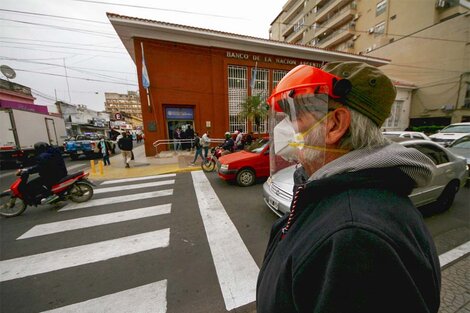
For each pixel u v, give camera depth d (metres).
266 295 0.62
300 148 0.69
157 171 7.60
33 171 4.07
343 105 0.58
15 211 4.04
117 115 14.72
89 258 2.62
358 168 0.50
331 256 0.40
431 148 3.38
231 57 12.21
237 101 13.00
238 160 5.39
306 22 30.20
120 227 3.42
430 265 0.45
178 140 11.59
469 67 14.65
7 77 15.55
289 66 13.60
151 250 2.74
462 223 3.18
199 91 11.88
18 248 2.88
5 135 9.86
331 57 14.13
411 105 18.25
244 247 2.76
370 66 0.58
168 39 10.83
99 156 12.74
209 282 2.15
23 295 2.06
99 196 5.02
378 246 0.36
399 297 0.36
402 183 0.48
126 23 9.69
